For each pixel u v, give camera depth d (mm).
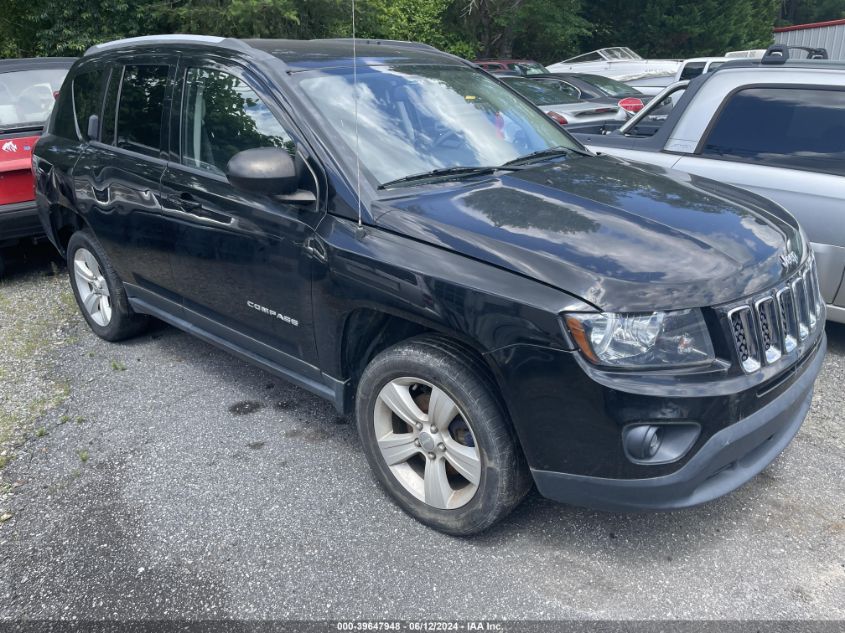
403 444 2826
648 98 11812
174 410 3824
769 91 4449
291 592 2516
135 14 13273
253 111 3191
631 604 2430
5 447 3502
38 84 6590
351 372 3055
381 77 3410
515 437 2520
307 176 2926
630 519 2867
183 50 3666
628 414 2215
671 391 2205
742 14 25562
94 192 4133
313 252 2863
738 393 2285
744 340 2355
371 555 2689
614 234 2525
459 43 19688
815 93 4289
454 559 2658
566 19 22922
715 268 2379
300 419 3711
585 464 2348
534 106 4121
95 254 4441
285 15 12594
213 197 3314
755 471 2564
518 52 24219
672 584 2518
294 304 3053
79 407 3877
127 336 4695
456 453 2641
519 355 2314
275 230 3025
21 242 6586
